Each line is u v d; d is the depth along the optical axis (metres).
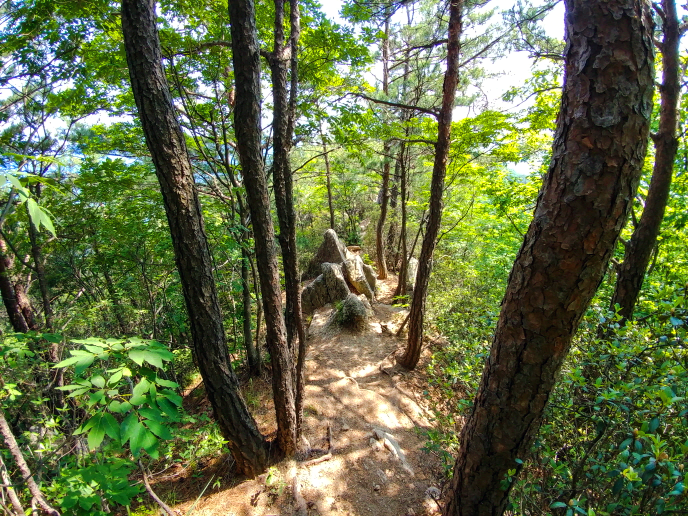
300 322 3.71
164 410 1.19
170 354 1.28
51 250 6.56
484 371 1.99
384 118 7.66
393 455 4.21
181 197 2.63
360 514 3.48
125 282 5.93
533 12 4.59
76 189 6.51
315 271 11.53
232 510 3.37
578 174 1.39
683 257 5.52
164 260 5.86
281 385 3.64
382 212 11.13
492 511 2.12
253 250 5.30
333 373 6.03
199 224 2.78
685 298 1.83
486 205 9.05
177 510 3.39
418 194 10.50
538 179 6.44
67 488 1.71
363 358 6.62
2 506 1.34
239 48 2.76
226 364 3.18
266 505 3.41
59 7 3.90
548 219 1.51
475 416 2.03
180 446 4.13
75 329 5.58
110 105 5.34
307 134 5.53
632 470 1.31
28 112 5.77
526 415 1.82
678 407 1.60
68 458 2.48
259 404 5.07
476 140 6.11
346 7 4.75
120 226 5.53
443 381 4.50
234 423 3.35
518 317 1.69
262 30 4.97
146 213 5.77
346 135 5.79
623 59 1.28
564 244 1.47
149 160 6.23
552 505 1.48
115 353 1.28
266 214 3.17
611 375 2.13
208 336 2.99
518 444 1.90
